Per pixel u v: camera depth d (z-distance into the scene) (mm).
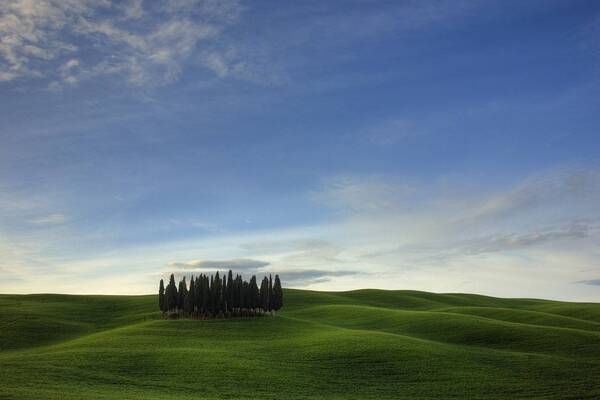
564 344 80688
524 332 89188
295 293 193500
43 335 101125
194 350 72000
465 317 107438
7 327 105312
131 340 82062
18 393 41531
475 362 68625
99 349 71438
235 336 90125
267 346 79625
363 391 55562
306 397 51312
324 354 71812
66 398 41000
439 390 56250
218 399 47500
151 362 63156
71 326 113688
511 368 65812
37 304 150000
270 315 125000
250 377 58031
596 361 69750
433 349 75000
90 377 53406
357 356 70312
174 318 119438
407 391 55781
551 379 60625
